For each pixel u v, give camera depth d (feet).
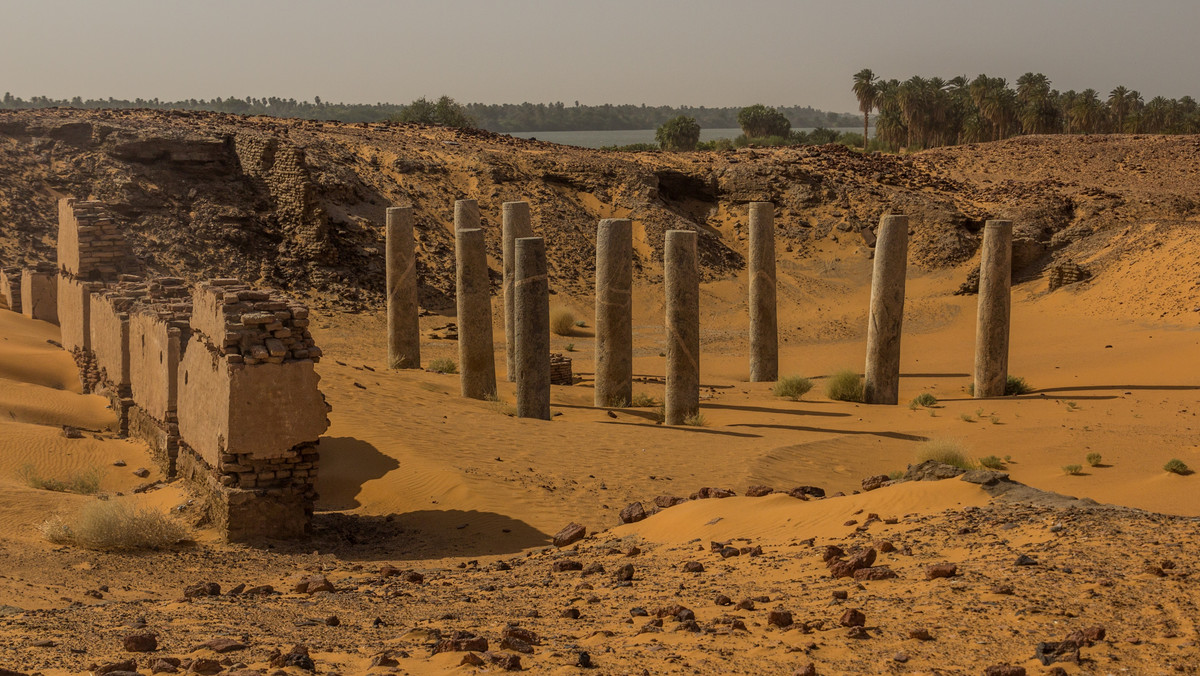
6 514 46.39
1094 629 21.25
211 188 158.61
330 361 93.81
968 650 21.34
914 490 38.09
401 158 196.03
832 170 221.05
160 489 54.34
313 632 27.09
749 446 69.56
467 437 66.23
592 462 62.28
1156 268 153.89
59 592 34.32
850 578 29.40
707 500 44.29
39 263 110.93
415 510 52.24
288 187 156.97
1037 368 115.96
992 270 97.81
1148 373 104.01
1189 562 25.57
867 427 80.38
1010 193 212.84
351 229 164.14
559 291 172.14
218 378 47.01
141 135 158.61
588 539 43.96
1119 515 31.71
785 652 21.81
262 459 46.73
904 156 260.83
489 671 21.52
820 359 138.10
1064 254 181.37
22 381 83.25
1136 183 220.43
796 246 198.70
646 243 192.13
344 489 55.36
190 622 28.76
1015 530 31.78
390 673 21.58
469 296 86.38
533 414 77.56
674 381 80.59
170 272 144.05
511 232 104.42
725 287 182.80
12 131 163.73
